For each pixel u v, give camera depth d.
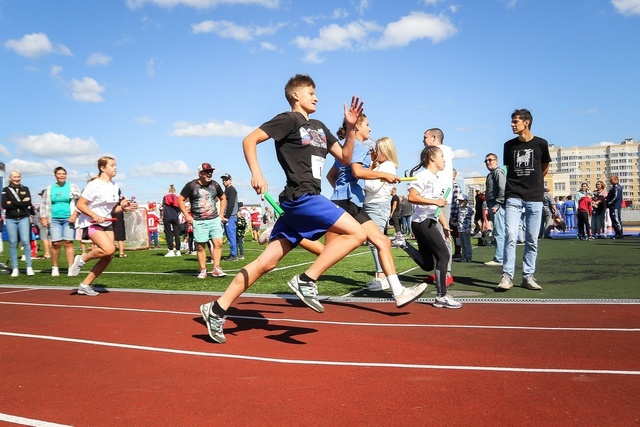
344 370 3.72
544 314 5.47
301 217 4.39
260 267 4.52
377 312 5.88
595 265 9.66
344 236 4.44
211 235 9.59
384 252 5.40
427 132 6.98
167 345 4.55
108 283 9.05
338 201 6.43
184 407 3.07
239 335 4.89
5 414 3.01
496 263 10.60
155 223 20.59
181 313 6.12
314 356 4.11
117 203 7.64
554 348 4.15
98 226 7.50
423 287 5.43
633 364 3.69
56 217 10.31
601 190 19.05
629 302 5.95
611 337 4.46
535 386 3.28
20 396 3.31
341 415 2.90
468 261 11.42
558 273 8.72
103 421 2.88
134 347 4.50
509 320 5.23
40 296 7.66
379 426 2.74
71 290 8.25
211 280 9.25
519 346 4.23
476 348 4.21
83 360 4.12
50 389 3.44
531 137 7.04
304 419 2.86
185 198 9.48
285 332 4.98
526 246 7.17
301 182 4.36
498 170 10.49
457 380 3.44
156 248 20.42
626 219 33.81
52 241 10.38
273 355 4.16
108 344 4.62
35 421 2.89
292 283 4.52
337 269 10.45
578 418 2.76
